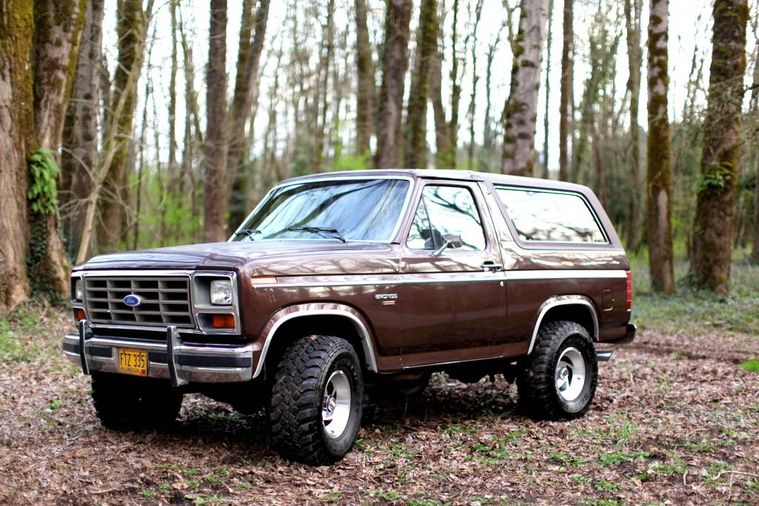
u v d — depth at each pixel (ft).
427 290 19.56
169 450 18.60
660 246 60.70
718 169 57.11
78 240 64.44
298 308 17.10
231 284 16.34
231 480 16.30
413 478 16.97
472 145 123.54
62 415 22.31
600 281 24.39
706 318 49.90
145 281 17.53
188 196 98.27
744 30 55.01
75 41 46.50
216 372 16.38
